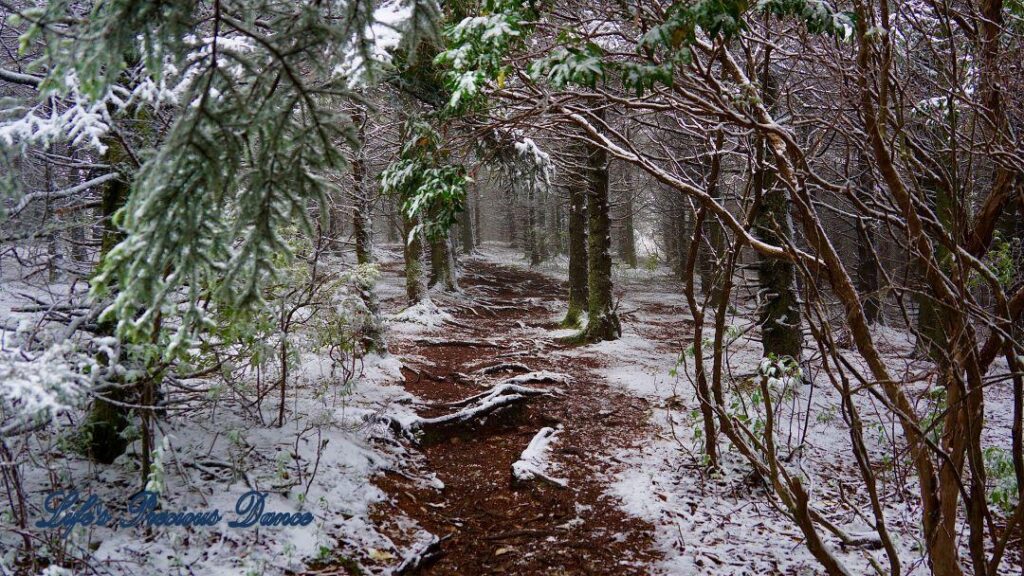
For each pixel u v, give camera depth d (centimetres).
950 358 255
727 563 431
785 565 427
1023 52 273
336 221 803
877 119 253
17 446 316
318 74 181
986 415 695
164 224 158
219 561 362
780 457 577
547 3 285
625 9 277
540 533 485
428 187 397
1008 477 443
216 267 179
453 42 276
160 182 155
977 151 280
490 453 662
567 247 2980
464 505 539
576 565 439
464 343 1130
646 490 545
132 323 163
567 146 1047
